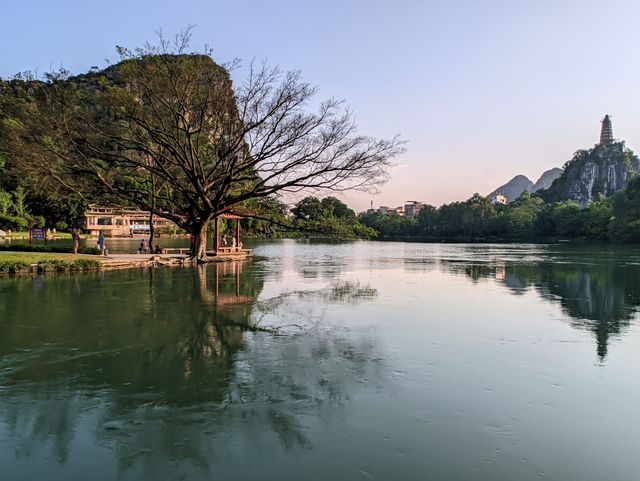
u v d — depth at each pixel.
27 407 6.39
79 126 26.12
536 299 15.92
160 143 25.75
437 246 71.38
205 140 28.53
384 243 88.88
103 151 26.52
